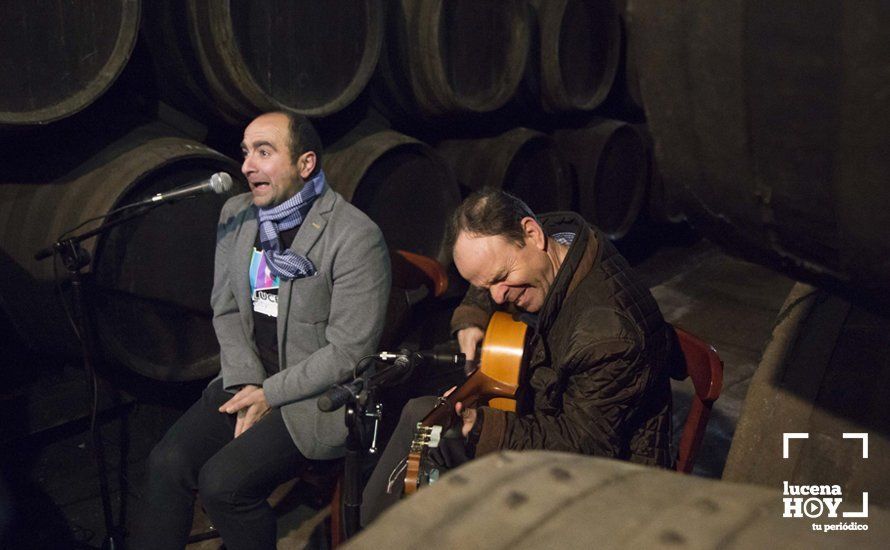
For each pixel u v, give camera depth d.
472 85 3.84
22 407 2.88
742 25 0.49
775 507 0.42
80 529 2.75
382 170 3.54
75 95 2.57
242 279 2.38
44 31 2.48
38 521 2.75
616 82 5.05
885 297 0.56
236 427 2.30
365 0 3.28
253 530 2.19
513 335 2.08
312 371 2.24
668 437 2.09
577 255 1.94
